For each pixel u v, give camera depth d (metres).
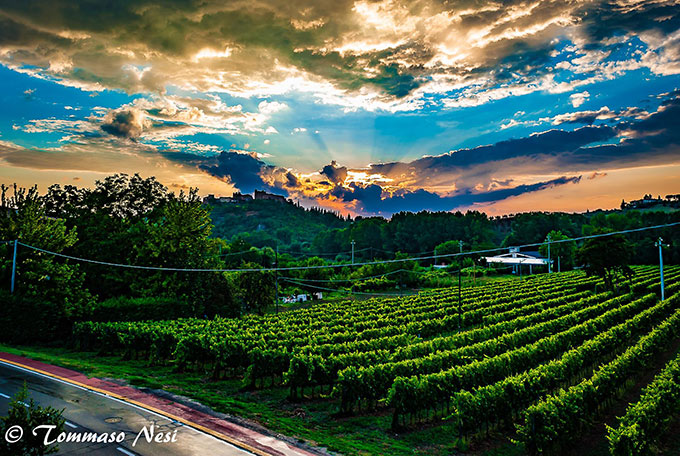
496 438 16.17
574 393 15.84
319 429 16.55
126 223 46.12
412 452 14.73
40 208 36.44
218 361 23.03
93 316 34.34
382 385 18.88
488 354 24.75
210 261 46.41
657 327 29.16
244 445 13.84
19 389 18.16
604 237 61.84
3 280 32.91
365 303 56.00
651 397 15.84
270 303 58.59
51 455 12.09
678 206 187.00
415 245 187.00
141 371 24.20
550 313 39.81
